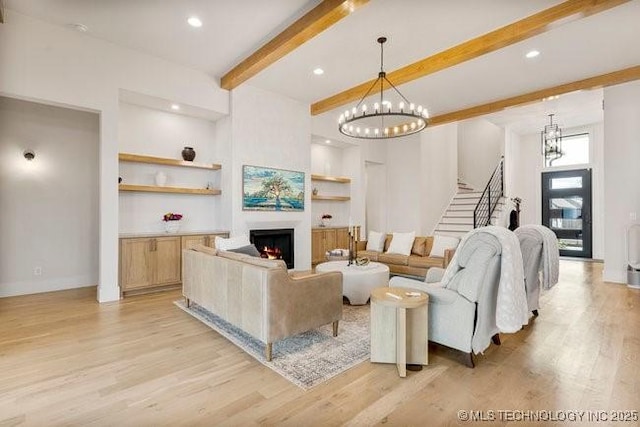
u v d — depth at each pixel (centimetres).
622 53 429
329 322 301
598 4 308
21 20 367
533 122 792
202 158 572
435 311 265
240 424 183
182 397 208
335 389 219
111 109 427
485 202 832
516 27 362
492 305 261
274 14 357
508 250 246
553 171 867
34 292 462
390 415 192
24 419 185
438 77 507
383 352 256
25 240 456
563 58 443
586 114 725
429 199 827
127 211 496
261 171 570
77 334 310
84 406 198
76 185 498
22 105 454
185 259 391
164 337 305
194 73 503
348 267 452
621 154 546
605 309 395
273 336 258
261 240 583
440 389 220
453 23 363
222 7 347
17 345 284
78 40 403
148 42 423
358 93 557
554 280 371
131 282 442
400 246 585
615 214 549
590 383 226
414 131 495
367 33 384
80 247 502
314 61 458
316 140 741
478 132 1025
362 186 801
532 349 282
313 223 765
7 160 443
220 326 332
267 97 579
